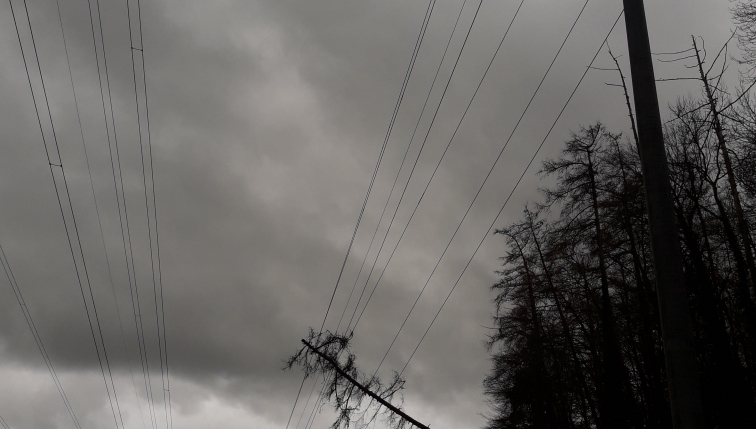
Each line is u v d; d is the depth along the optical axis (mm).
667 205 7898
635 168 25469
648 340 24094
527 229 30297
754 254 21594
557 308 29500
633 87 8539
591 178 26516
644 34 8703
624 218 25047
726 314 21984
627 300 27250
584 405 30141
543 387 28422
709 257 21688
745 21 18125
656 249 7812
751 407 19641
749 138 20031
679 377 7301
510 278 30562
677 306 7527
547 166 27547
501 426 33062
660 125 8266
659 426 23812
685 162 20781
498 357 32344
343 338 24594
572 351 28328
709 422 20125
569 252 27859
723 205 22516
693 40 19828
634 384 28750
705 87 19562
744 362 23078
